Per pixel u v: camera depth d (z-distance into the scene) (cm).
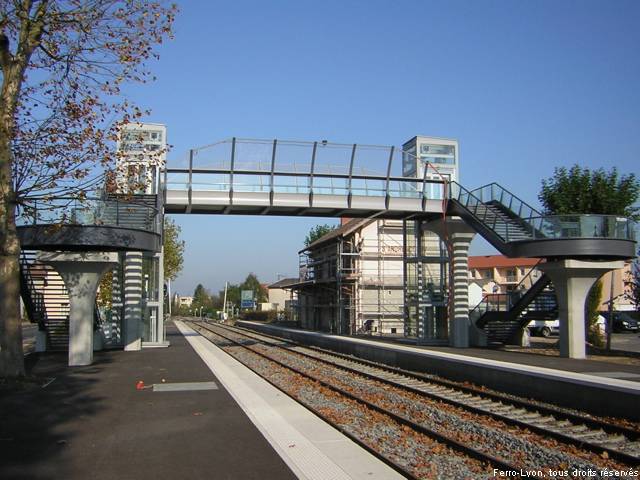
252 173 2575
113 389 1398
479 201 2617
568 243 2111
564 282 2202
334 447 847
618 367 1733
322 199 2622
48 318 2462
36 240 1812
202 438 900
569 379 1285
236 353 2567
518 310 2792
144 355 2344
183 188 2512
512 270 7381
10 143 1466
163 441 880
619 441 952
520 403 1254
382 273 4494
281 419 1047
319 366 2117
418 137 3369
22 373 1489
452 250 2859
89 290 1950
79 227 1827
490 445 923
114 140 1591
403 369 2084
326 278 5059
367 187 2691
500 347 2756
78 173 1554
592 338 2869
